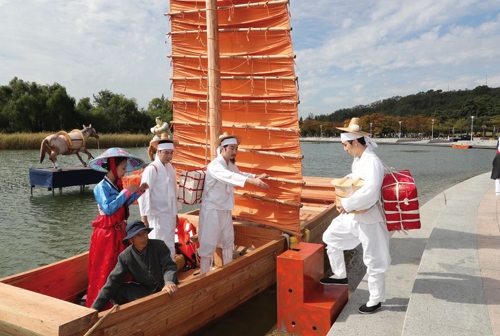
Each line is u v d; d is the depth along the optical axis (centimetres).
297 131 525
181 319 366
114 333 298
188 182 488
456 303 381
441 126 10756
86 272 452
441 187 1717
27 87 5844
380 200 388
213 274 404
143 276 366
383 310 398
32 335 277
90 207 1222
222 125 584
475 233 660
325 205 919
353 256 736
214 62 552
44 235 884
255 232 579
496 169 1006
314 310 386
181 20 611
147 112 7769
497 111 10619
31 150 3619
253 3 536
